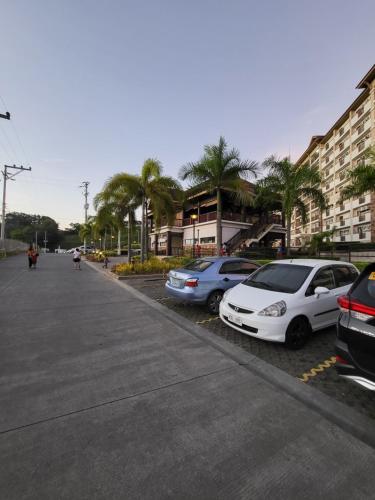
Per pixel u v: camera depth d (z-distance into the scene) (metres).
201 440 2.31
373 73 30.92
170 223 15.79
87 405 2.79
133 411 2.71
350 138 37.56
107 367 3.66
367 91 32.66
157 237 34.06
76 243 104.31
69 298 8.05
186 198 17.38
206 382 3.31
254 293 4.84
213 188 16.81
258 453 2.17
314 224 49.41
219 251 16.45
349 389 3.23
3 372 3.47
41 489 1.82
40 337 4.73
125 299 8.04
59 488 1.83
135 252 40.53
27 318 5.89
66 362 3.79
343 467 2.05
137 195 14.90
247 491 1.82
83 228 41.88
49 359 3.87
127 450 2.18
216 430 2.44
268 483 1.89
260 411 2.75
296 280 4.91
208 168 16.25
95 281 11.93
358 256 24.59
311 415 2.71
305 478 1.94
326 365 3.88
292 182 18.02
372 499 1.77
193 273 6.46
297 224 58.66
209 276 6.41
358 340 2.57
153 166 14.38
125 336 4.88
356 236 35.50
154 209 15.34
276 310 4.26
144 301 7.76
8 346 4.32
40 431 2.38
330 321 4.90
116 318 6.02
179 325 5.72
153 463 2.05
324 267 5.19
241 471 1.99
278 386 3.32
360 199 34.72
